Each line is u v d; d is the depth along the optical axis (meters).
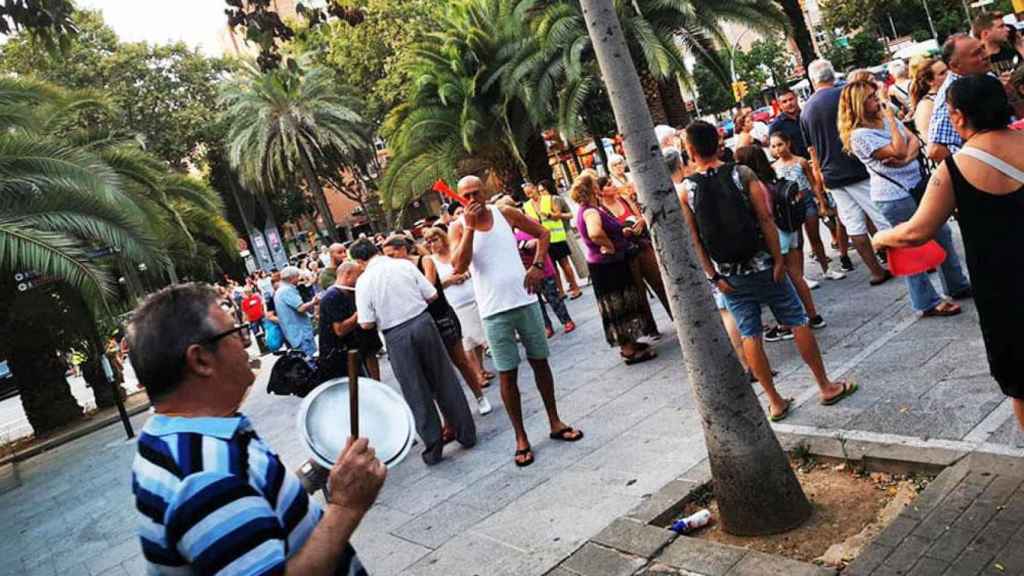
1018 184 2.64
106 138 16.55
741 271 4.63
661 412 5.60
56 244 11.23
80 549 6.77
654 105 21.42
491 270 5.34
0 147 11.71
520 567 3.93
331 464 1.97
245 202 47.97
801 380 5.36
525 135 24.22
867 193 6.71
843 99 5.87
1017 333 2.71
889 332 5.73
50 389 16.39
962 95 2.71
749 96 59.47
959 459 3.59
